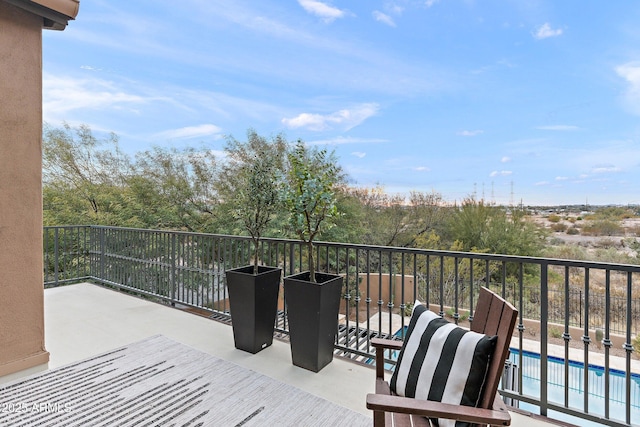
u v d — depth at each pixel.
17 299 2.68
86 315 4.15
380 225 12.70
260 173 3.27
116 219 11.01
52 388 2.49
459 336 1.57
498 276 10.41
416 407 1.30
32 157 2.76
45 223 10.49
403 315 2.82
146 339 3.42
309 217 2.94
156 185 11.75
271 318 3.29
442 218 12.95
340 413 2.23
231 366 2.87
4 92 2.59
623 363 6.17
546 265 2.27
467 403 1.44
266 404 2.32
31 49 2.72
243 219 3.33
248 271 3.42
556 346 7.17
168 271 4.85
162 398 2.38
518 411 2.32
